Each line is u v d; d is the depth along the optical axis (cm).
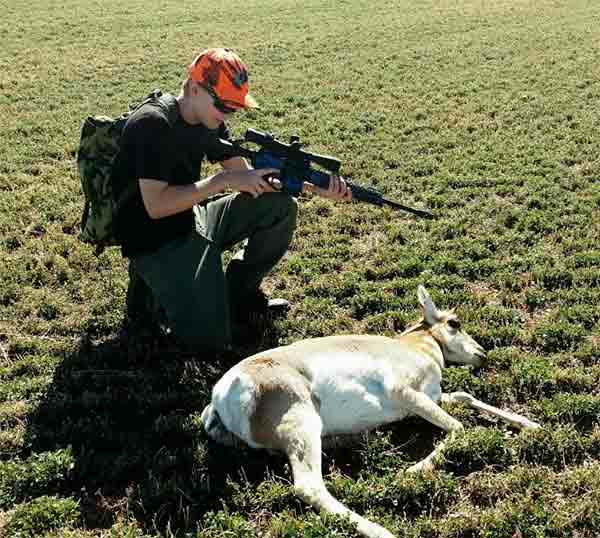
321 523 423
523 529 429
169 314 620
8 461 499
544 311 714
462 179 1084
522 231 899
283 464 490
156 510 459
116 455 510
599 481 462
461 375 581
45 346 657
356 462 500
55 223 943
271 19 2764
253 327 687
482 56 2019
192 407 563
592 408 537
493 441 491
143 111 574
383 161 1198
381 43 2261
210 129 598
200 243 623
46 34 2441
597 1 2969
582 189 1028
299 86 1738
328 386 498
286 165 593
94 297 750
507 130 1338
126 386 592
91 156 625
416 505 456
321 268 820
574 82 1669
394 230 903
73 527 449
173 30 2553
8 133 1377
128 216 604
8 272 791
